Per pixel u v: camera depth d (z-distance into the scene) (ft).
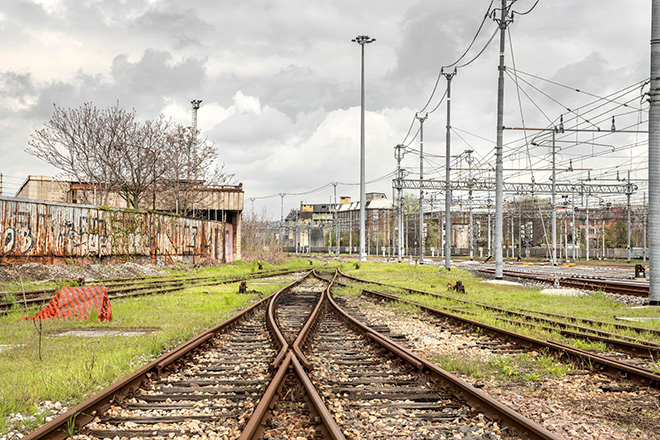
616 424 20.02
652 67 66.28
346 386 24.82
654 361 31.50
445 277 123.54
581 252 320.70
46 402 22.06
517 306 62.13
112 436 18.13
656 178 65.57
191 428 18.86
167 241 139.95
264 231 320.09
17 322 46.03
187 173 174.60
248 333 42.47
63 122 149.07
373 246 531.09
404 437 18.26
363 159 186.09
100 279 93.86
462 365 29.17
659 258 65.05
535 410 21.59
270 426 18.70
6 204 87.51
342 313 51.57
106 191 157.38
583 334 38.50
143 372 24.53
